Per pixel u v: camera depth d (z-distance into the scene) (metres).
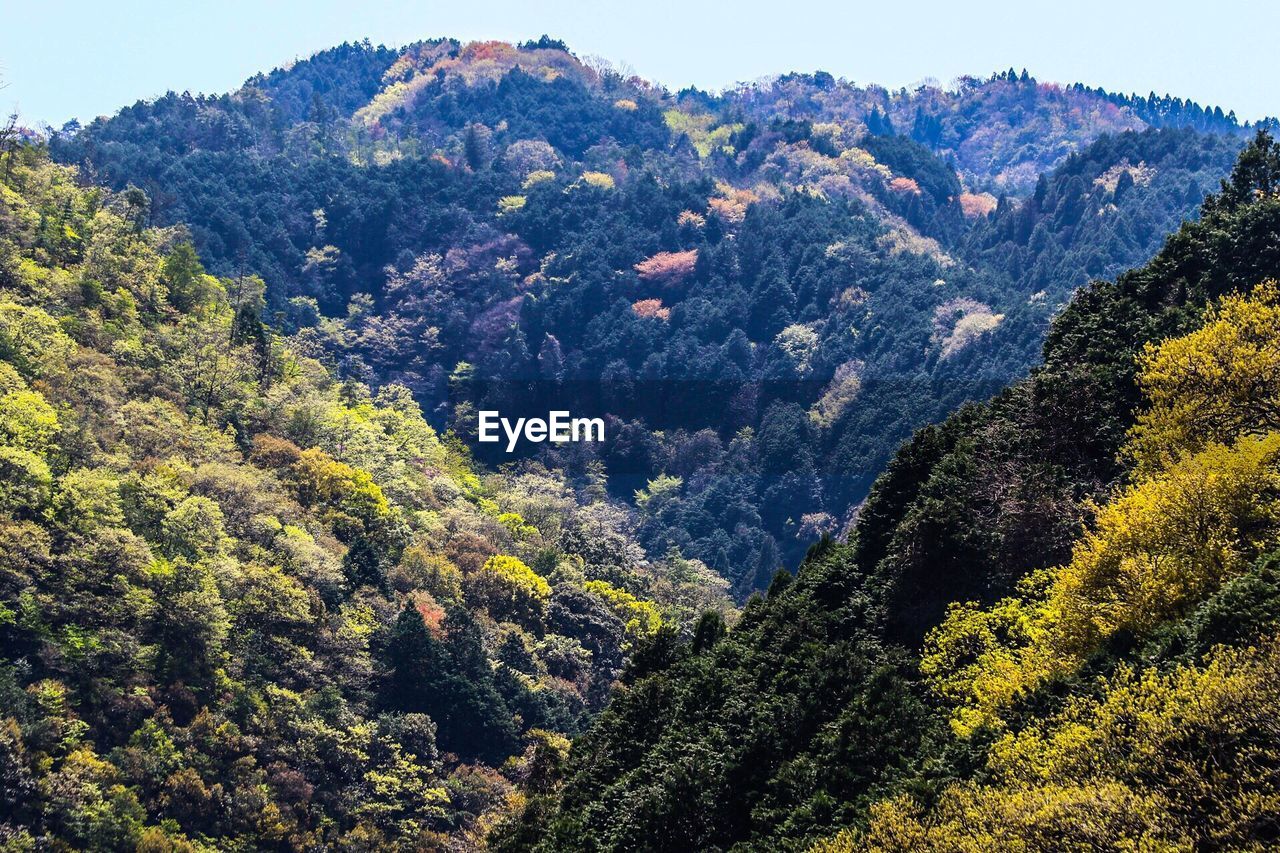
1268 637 34.81
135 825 76.56
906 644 50.91
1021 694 41.19
